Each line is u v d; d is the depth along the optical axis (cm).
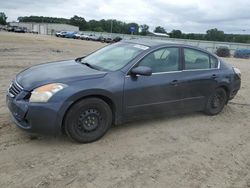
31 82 464
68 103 451
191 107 623
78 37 6450
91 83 476
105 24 12488
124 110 518
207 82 632
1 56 1525
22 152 446
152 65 552
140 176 408
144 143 509
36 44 2698
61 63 571
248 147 532
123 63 531
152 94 544
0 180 375
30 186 367
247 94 949
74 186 374
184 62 601
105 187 378
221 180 416
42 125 445
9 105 478
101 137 507
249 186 408
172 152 486
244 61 3027
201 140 544
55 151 455
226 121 657
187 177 416
